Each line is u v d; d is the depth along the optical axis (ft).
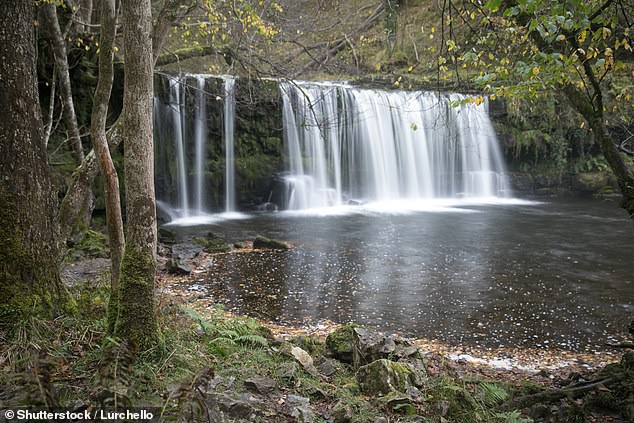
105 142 17.65
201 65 74.38
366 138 77.30
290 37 51.47
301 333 25.89
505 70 20.43
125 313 14.87
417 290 33.99
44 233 16.76
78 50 49.60
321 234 53.78
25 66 16.21
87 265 32.17
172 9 22.52
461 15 22.39
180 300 26.96
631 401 15.42
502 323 28.30
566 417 15.31
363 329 20.06
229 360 16.42
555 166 87.51
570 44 17.48
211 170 68.95
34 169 16.48
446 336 26.40
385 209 72.23
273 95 67.21
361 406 14.80
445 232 54.70
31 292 16.08
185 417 10.51
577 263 41.16
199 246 44.70
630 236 52.01
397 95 77.20
